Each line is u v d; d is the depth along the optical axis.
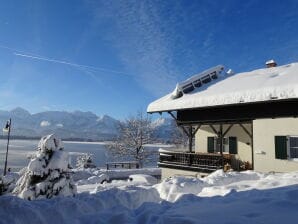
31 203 5.84
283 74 18.08
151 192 8.70
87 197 6.92
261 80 18.27
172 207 6.12
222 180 11.25
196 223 4.62
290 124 15.18
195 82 22.77
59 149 11.45
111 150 43.53
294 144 15.12
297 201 5.57
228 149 20.19
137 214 5.76
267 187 8.70
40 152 11.22
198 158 19.55
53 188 10.73
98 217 5.47
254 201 6.02
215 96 18.02
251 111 16.97
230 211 5.36
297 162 14.83
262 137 16.30
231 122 17.92
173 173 21.08
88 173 27.23
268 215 4.91
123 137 42.88
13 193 11.12
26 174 11.06
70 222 5.38
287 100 14.80
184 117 21.06
